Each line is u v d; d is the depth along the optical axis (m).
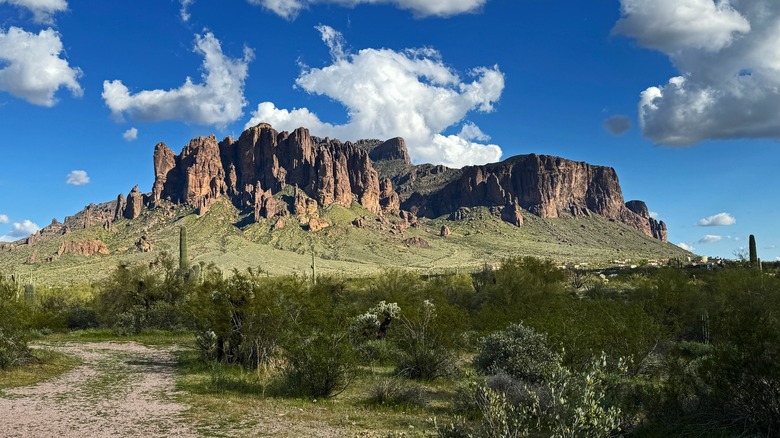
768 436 7.32
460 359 18.55
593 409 6.07
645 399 8.62
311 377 13.14
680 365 8.83
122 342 27.80
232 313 17.70
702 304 23.16
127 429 9.27
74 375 16.25
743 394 7.71
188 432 9.08
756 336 7.63
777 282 22.66
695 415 8.02
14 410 10.93
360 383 14.92
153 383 14.72
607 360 12.74
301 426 9.62
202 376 15.88
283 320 17.25
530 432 8.06
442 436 7.38
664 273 27.16
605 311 15.73
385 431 9.26
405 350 16.95
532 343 13.51
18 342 17.22
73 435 8.82
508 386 10.28
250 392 13.50
